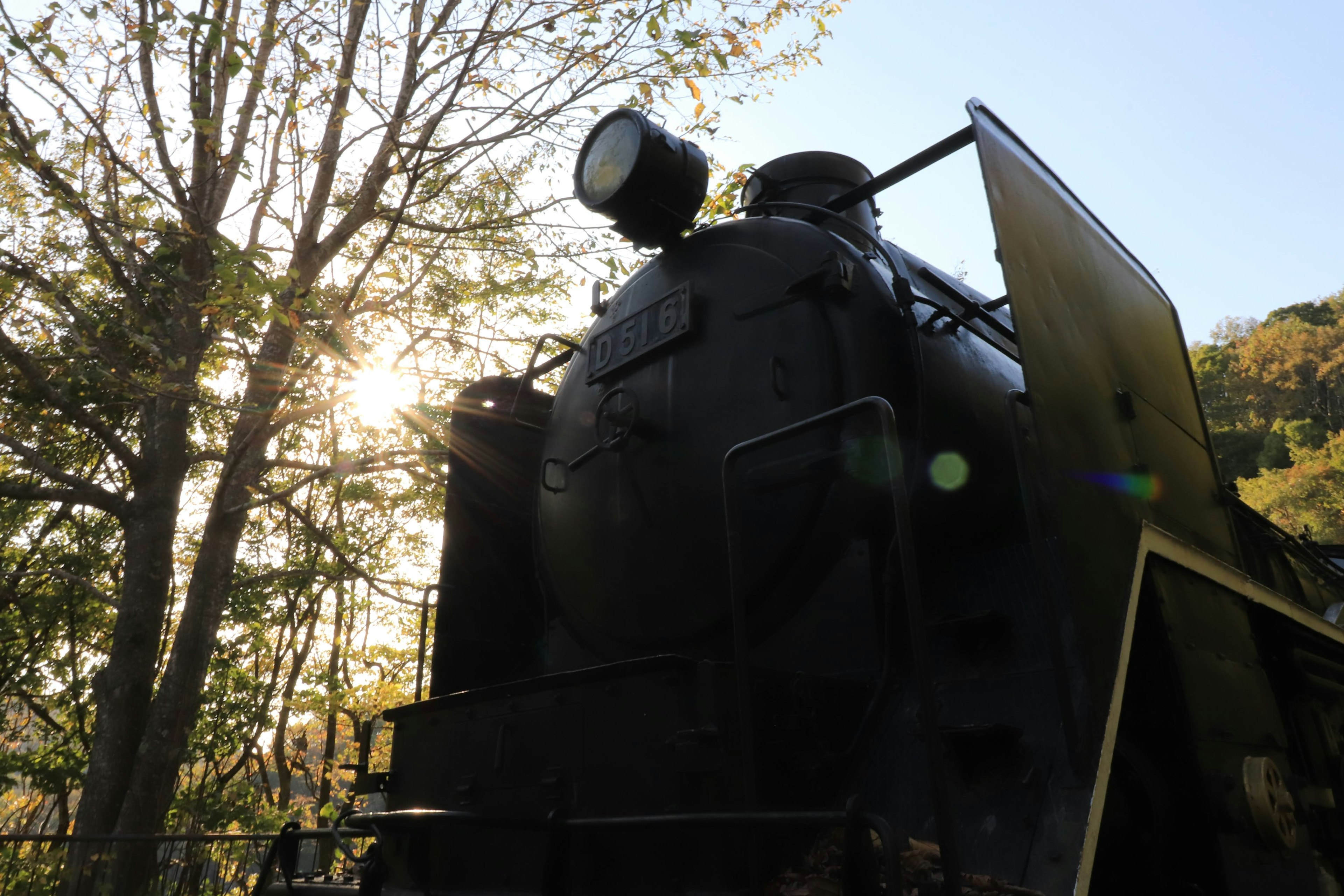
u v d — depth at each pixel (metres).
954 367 3.03
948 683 2.32
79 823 7.37
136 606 7.96
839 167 4.14
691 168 3.54
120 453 8.18
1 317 7.59
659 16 7.73
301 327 7.44
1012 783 1.96
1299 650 3.21
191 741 11.05
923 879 1.72
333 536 13.20
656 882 2.08
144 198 7.23
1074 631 1.93
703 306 3.26
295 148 7.31
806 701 2.26
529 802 2.44
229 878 10.29
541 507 3.81
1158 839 2.00
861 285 2.97
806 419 2.59
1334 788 3.21
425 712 3.02
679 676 2.13
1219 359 79.38
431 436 8.66
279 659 14.70
